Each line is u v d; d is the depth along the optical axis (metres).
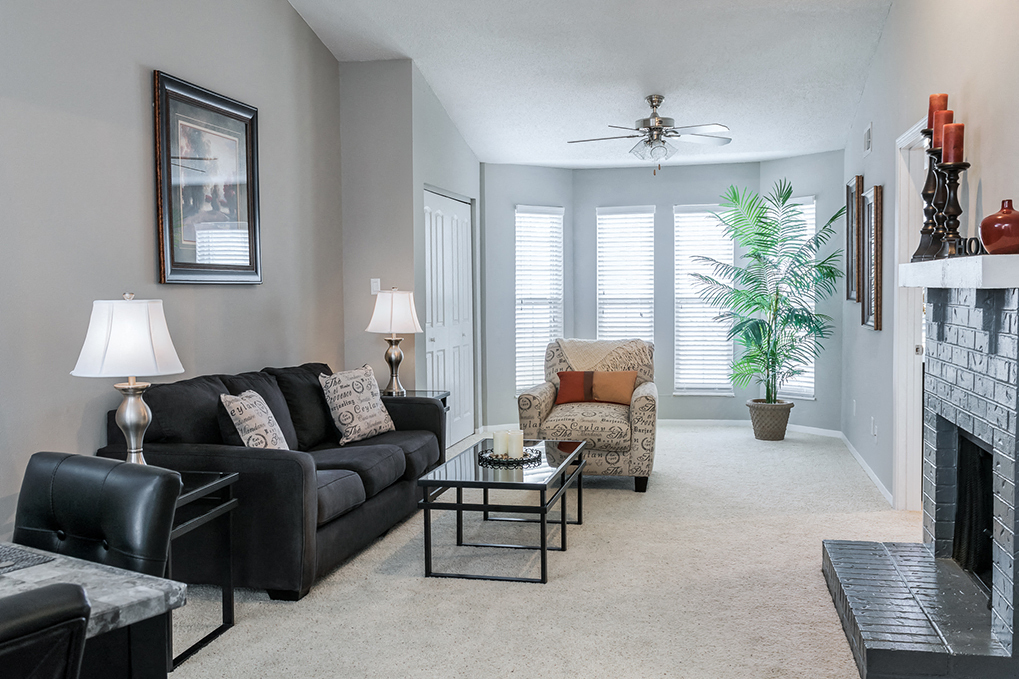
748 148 7.06
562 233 7.95
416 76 5.64
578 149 7.13
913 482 4.59
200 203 4.06
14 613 0.93
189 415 3.49
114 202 3.51
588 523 4.36
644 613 3.09
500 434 3.88
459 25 5.15
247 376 4.11
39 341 3.12
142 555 1.72
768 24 5.02
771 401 7.00
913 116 4.23
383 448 4.17
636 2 4.83
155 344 2.86
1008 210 2.51
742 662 2.66
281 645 2.82
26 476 1.91
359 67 5.61
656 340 7.90
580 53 5.41
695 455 6.27
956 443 3.22
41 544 1.88
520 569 3.62
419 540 4.09
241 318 4.47
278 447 3.56
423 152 5.80
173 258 3.85
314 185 5.29
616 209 7.88
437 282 6.21
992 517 2.86
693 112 6.23
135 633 1.49
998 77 2.91
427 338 5.95
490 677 2.57
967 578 3.03
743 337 7.01
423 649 2.78
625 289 7.96
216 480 3.00
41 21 3.11
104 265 3.45
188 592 3.38
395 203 5.59
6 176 2.96
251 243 4.52
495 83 5.85
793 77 5.63
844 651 2.73
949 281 2.63
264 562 3.20
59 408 3.23
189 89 3.95
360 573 3.59
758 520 4.39
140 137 3.67
